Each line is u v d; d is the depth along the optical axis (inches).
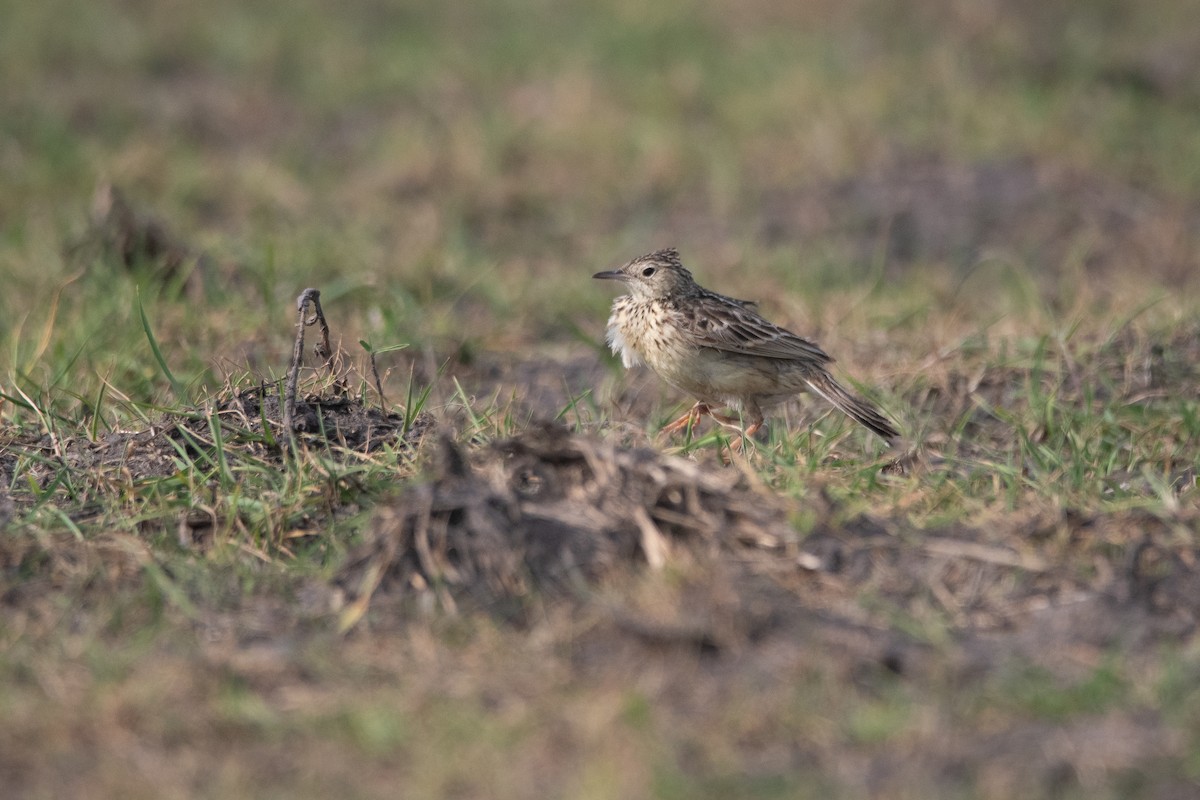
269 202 829.8
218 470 392.2
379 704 296.2
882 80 964.6
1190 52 1042.1
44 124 939.3
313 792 271.3
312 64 1088.8
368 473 395.5
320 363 533.0
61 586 350.3
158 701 296.7
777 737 285.7
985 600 340.5
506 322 639.8
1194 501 391.5
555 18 1165.7
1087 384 510.6
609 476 362.3
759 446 433.4
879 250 762.8
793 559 349.1
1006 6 1096.2
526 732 285.7
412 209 821.9
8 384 486.0
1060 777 272.8
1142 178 852.6
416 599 338.6
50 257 669.3
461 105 996.6
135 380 513.7
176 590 345.1
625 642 316.8
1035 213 806.5
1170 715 287.4
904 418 500.1
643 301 492.1
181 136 953.5
